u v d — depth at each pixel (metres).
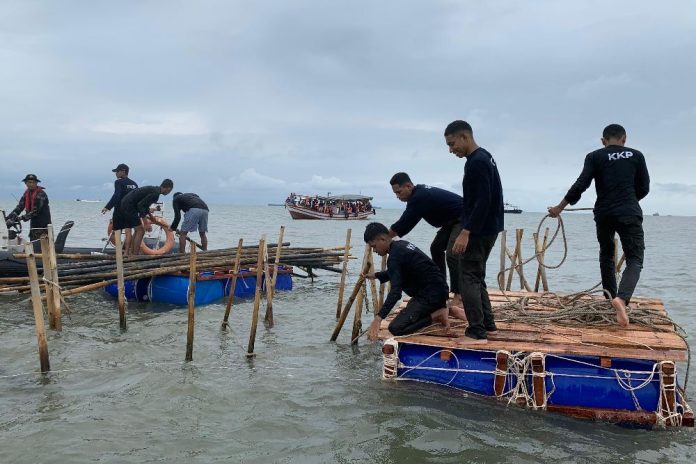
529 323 6.94
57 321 9.23
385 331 6.81
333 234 43.03
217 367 7.54
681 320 10.99
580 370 5.83
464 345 6.13
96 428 5.59
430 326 6.86
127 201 13.77
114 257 12.54
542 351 5.88
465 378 6.25
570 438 5.41
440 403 6.18
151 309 11.39
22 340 8.70
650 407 5.65
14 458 4.97
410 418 5.80
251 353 8.00
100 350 8.23
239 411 6.05
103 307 11.54
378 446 5.25
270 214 102.94
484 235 5.96
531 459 5.03
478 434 5.47
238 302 12.41
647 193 6.88
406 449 5.20
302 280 16.47
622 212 6.59
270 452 5.15
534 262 23.77
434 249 7.43
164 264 11.84
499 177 5.98
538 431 5.54
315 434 5.50
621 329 6.61
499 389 6.07
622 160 6.66
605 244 7.14
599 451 5.18
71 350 8.23
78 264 11.59
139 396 6.43
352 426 5.66
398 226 6.92
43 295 10.59
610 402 5.74
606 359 5.73
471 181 5.75
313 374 7.28
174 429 5.60
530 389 5.95
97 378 7.06
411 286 6.78
